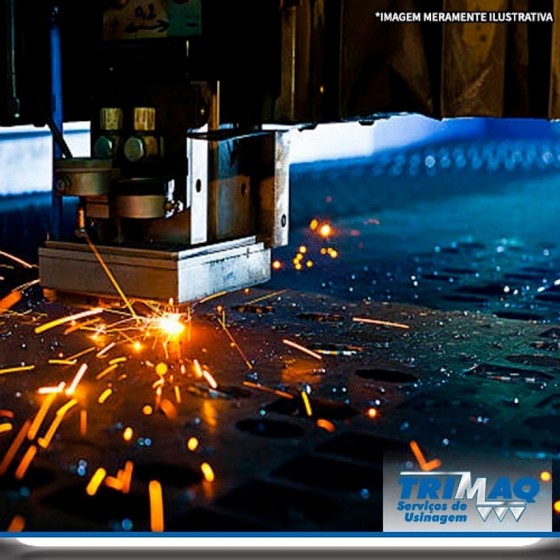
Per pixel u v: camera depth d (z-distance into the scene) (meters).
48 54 4.03
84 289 3.53
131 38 3.54
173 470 2.65
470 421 3.06
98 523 2.35
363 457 2.76
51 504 2.45
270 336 4.07
